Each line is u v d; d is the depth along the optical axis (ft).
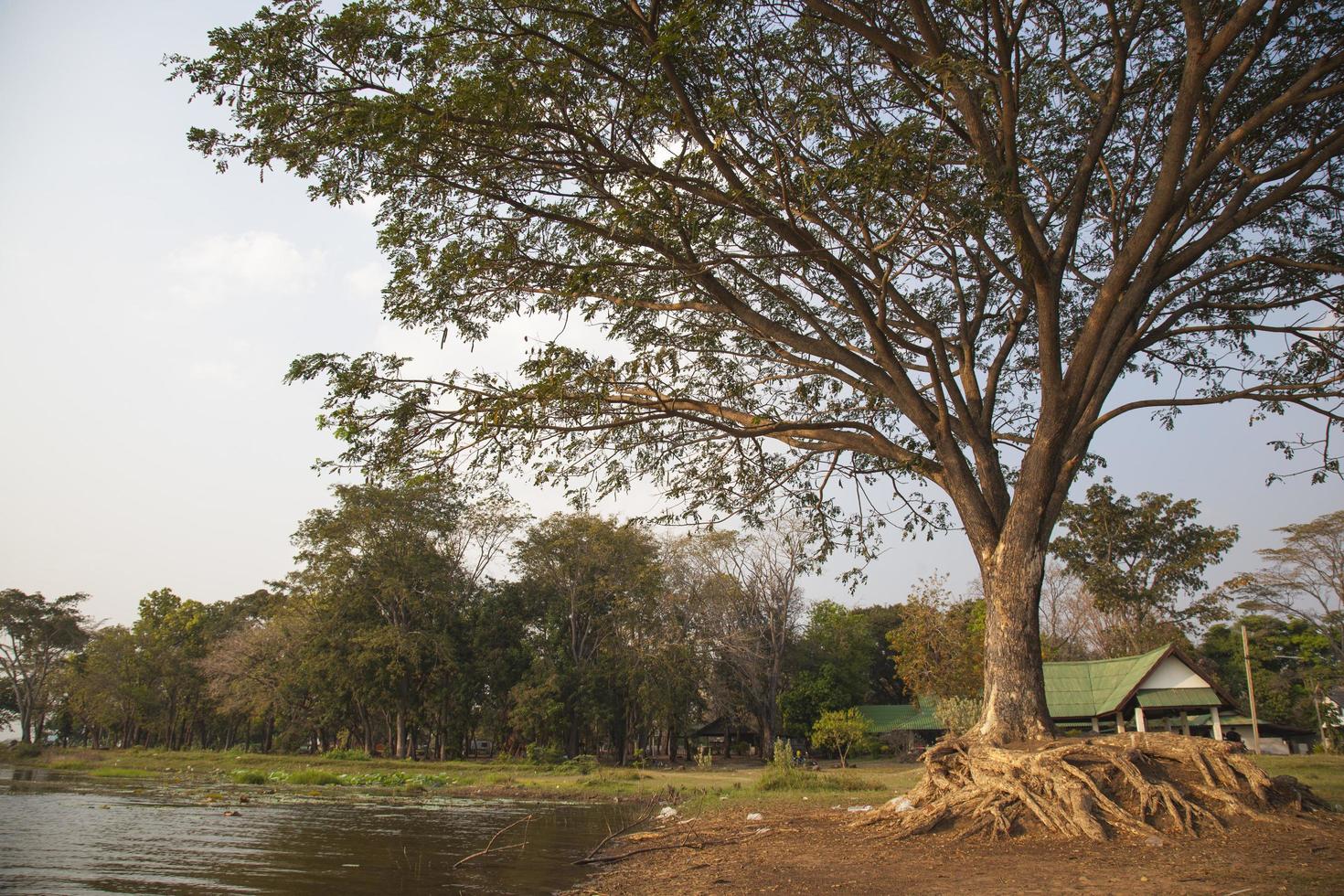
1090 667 102.47
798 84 37.68
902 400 39.37
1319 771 68.95
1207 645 172.76
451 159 34.50
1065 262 38.47
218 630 225.15
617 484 43.70
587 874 32.22
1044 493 36.24
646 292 42.98
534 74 32.73
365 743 171.22
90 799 68.80
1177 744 32.76
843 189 32.78
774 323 42.55
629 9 32.58
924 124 33.06
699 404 40.45
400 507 157.17
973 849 28.76
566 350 36.17
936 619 134.10
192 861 35.47
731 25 34.76
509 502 174.70
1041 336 37.24
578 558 169.58
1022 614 35.65
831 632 191.42
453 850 40.63
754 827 40.45
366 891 28.55
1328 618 149.69
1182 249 37.40
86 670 216.54
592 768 133.59
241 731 242.37
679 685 158.10
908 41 37.19
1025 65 41.01
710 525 47.11
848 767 131.34
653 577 162.50
